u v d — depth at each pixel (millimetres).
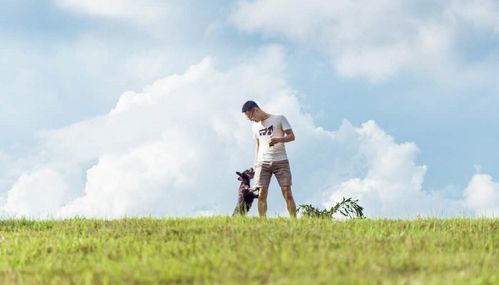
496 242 10062
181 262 8875
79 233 11930
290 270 8117
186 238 10867
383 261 8562
